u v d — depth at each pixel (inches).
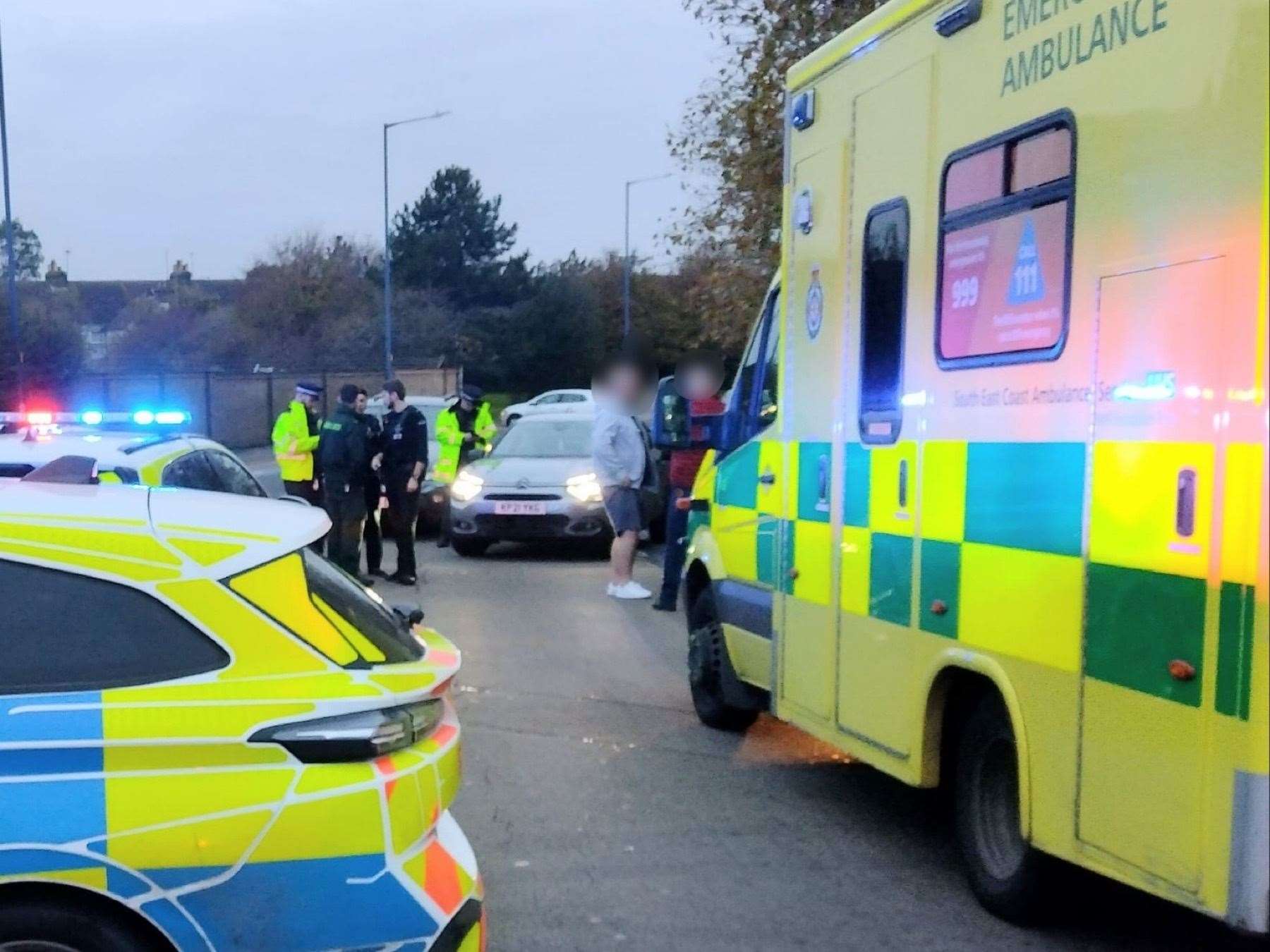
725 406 319.3
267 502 160.1
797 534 255.0
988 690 196.9
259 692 133.7
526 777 278.8
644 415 526.0
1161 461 153.0
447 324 2775.6
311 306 2819.9
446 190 3324.3
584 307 2682.1
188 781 128.9
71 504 145.6
